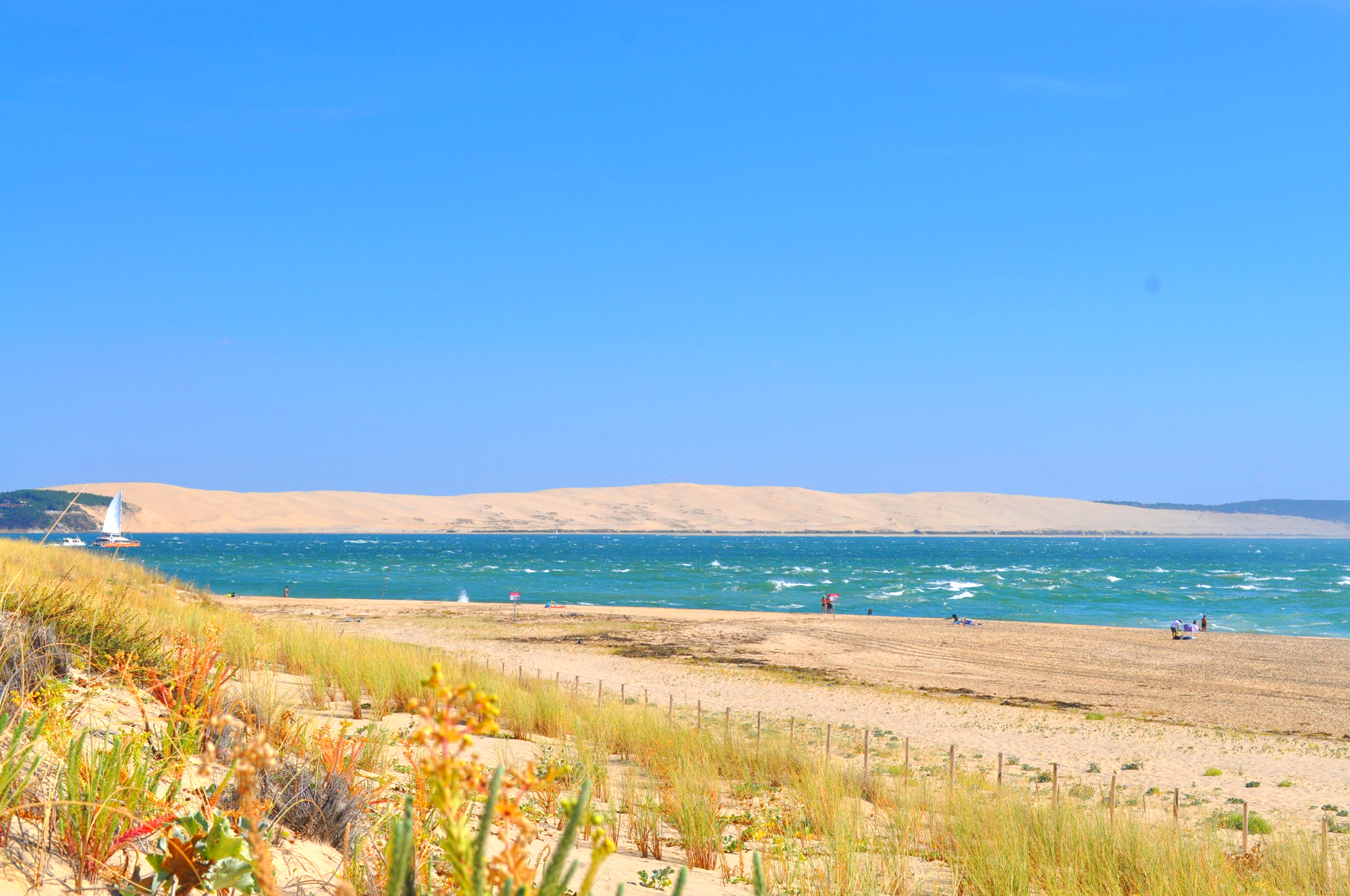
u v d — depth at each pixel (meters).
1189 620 69.62
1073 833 9.96
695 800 9.35
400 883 1.47
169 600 16.53
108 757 3.61
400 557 154.25
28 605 6.45
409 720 12.16
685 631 52.84
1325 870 10.20
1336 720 30.36
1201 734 27.02
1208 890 8.84
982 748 23.78
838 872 7.07
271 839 3.88
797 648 46.16
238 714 5.82
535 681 21.80
